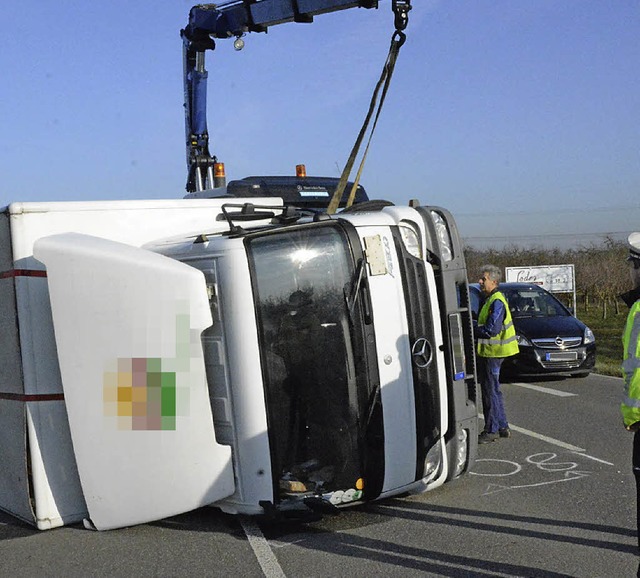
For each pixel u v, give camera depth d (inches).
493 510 235.3
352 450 215.0
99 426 211.6
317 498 209.3
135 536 221.5
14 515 238.4
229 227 235.8
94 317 209.0
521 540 206.7
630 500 243.3
